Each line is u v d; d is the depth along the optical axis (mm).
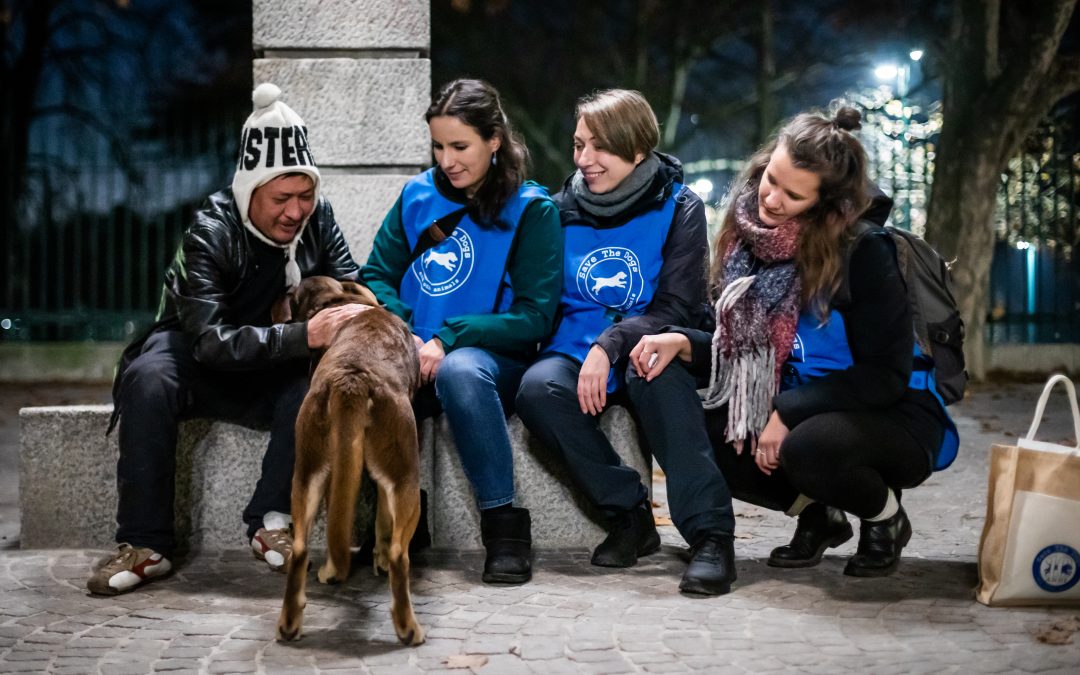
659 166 4328
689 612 3580
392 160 5352
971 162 12102
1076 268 13141
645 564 4219
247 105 22141
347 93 5332
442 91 4160
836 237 3795
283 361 3955
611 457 4176
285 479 4051
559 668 3084
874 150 12898
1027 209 13078
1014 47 11922
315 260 4434
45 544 4461
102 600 3770
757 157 4059
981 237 12297
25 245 13273
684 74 22969
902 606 3617
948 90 12281
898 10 18000
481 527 4082
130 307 13234
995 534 3602
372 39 5297
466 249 4277
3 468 6906
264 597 3801
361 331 3625
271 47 5301
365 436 3293
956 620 3459
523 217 4242
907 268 3861
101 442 4438
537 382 4098
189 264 4125
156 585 3943
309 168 4160
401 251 4434
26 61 19703
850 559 4055
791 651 3193
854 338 3871
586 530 4527
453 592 3836
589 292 4273
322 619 3549
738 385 3967
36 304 13398
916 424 3895
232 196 4281
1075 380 13062
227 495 4445
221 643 3324
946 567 4141
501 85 23469
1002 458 3611
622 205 4266
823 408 3818
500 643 3297
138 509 3930
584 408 4055
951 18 12297
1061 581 3537
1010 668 3012
